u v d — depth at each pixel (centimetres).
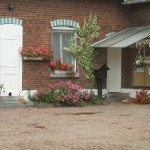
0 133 1266
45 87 2048
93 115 1652
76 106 1966
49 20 2061
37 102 1939
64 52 2119
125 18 2242
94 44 2134
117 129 1347
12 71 1992
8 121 1484
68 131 1308
